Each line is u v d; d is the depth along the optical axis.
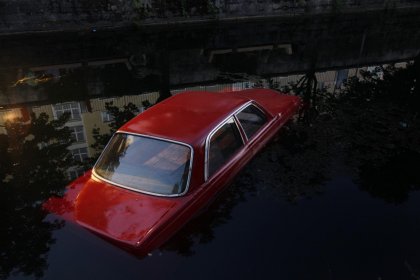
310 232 3.83
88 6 15.34
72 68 11.59
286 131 5.97
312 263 3.41
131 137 4.09
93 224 3.40
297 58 12.19
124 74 11.06
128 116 8.11
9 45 14.15
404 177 4.84
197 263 3.36
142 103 8.94
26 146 6.64
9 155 6.27
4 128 7.50
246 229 3.85
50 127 7.51
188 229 3.73
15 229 3.93
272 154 5.28
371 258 3.48
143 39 15.27
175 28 16.97
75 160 5.99
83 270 3.23
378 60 11.59
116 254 3.35
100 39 15.25
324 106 7.36
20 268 3.35
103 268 3.24
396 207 4.25
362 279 3.24
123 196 3.67
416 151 5.49
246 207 4.20
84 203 3.70
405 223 3.97
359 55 12.29
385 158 5.30
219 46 14.04
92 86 10.05
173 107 4.71
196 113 4.49
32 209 4.39
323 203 4.31
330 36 15.09
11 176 5.47
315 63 11.59
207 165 3.99
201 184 3.88
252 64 11.70
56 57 12.71
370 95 8.12
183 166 3.77
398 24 17.08
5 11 14.31
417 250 3.59
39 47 13.96
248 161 4.87
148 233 3.23
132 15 16.11
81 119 7.88
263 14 17.97
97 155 6.21
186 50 13.56
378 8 19.53
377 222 3.99
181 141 3.88
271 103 6.21
